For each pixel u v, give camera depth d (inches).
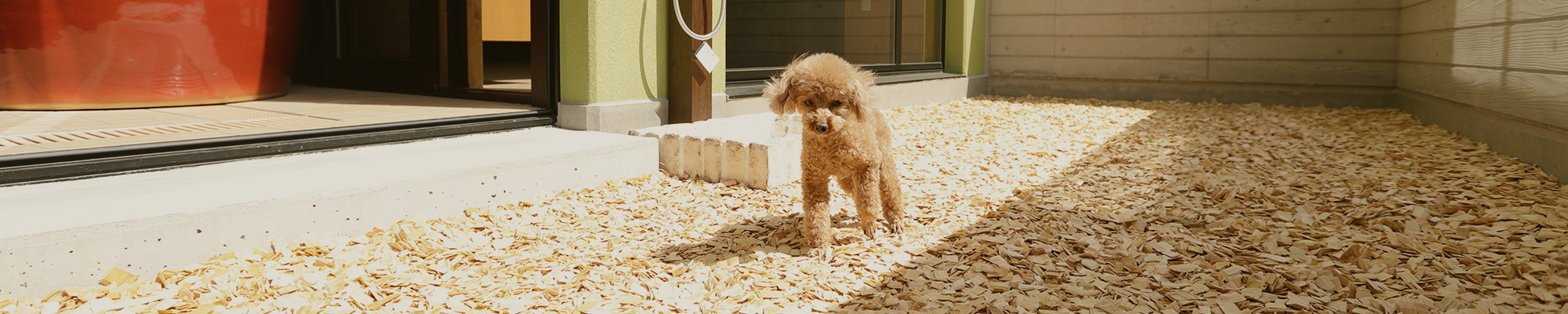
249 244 115.2
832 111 121.6
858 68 131.8
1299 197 159.2
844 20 330.0
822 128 116.8
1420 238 126.2
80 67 200.1
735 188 173.8
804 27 311.3
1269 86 353.1
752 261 123.4
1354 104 337.7
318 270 114.6
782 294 107.4
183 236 107.6
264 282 107.7
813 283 111.3
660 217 152.1
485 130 188.5
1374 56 331.6
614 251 129.6
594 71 197.3
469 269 119.6
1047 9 394.0
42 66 197.6
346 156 153.7
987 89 414.0
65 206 107.6
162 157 135.9
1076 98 391.9
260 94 239.6
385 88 267.9
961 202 160.9
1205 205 155.8
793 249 130.6
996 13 407.8
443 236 132.4
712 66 219.3
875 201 130.2
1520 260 110.6
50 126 165.8
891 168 138.6
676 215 153.4
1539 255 112.5
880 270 116.4
